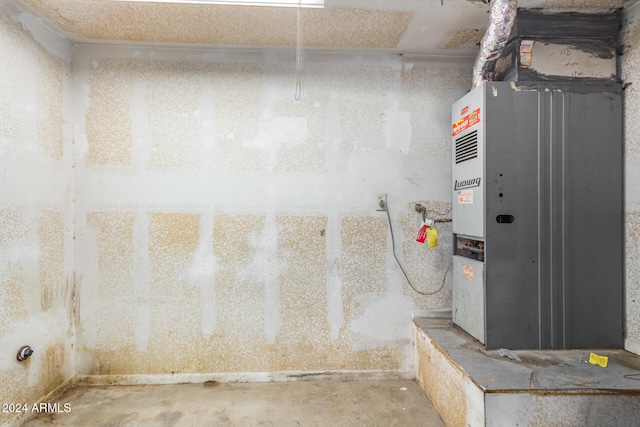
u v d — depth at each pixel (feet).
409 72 7.00
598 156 5.50
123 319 6.75
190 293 6.82
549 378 4.50
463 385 4.76
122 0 5.21
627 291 5.48
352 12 5.50
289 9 5.43
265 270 6.90
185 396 6.30
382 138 7.00
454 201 6.55
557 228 5.45
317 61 6.93
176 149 6.79
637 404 4.20
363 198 6.98
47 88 6.01
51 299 6.11
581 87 5.51
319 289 6.95
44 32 5.92
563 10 5.47
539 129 5.44
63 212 6.42
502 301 5.44
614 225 5.51
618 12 5.50
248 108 6.87
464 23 5.84
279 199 6.91
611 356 5.21
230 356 6.87
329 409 5.88
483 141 5.43
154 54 6.75
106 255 6.73
